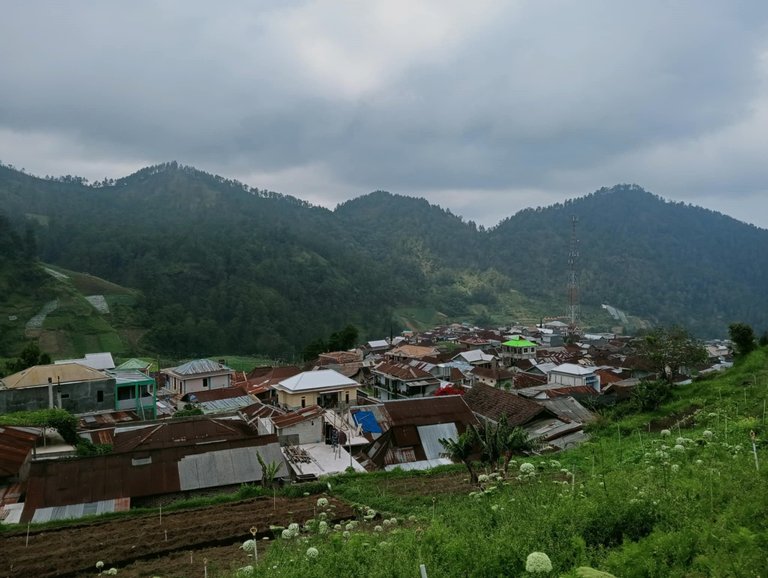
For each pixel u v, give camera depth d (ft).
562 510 26.58
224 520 48.83
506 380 170.50
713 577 17.93
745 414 63.10
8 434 74.74
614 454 58.18
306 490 59.88
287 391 103.24
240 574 29.25
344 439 81.87
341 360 210.38
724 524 21.93
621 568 20.06
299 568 27.32
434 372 195.00
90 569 39.45
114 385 108.99
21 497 62.69
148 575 37.22
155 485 61.00
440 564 24.56
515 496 36.81
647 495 27.07
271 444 69.51
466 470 68.23
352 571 26.17
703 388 88.48
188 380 146.00
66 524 51.16
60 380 103.96
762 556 18.20
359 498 55.62
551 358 226.38
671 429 68.08
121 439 85.71
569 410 93.40
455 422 85.97
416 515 44.39
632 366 168.96
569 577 17.67
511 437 54.49
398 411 86.33
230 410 118.42
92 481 60.18
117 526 49.93
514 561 22.41
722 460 35.68
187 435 83.41
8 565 40.24
